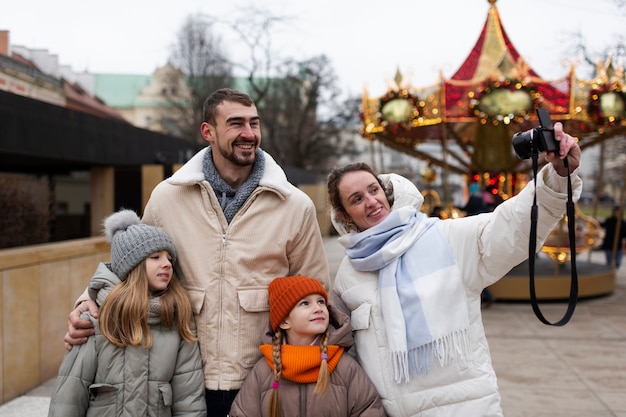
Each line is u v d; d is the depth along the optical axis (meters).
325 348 2.22
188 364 2.36
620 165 28.38
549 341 6.46
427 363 2.16
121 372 2.24
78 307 2.35
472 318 2.27
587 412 4.25
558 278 8.88
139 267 2.33
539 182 2.01
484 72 9.52
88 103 33.31
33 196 6.77
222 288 2.43
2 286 4.42
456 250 2.29
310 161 36.50
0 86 21.14
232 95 2.42
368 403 2.21
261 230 2.46
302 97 35.53
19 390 4.60
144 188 10.07
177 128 41.75
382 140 11.69
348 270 2.46
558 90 8.26
